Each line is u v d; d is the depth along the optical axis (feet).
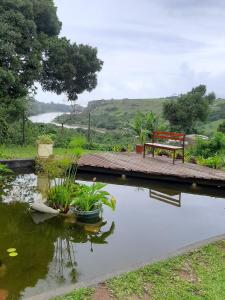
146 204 23.48
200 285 11.98
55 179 21.77
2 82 45.24
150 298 11.00
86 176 31.53
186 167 32.78
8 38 46.85
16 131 48.57
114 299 10.75
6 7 50.70
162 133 36.81
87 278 12.94
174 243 16.88
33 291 11.94
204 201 24.66
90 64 67.31
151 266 12.91
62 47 61.26
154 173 29.55
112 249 15.85
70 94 69.41
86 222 19.03
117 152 41.37
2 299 11.35
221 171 31.96
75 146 22.68
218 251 14.70
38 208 20.16
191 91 70.59
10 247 15.56
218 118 77.87
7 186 26.50
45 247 15.75
